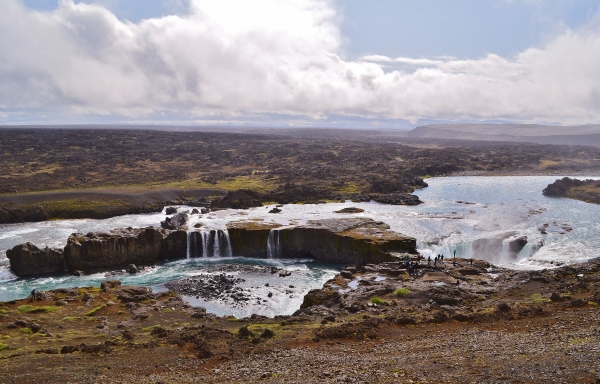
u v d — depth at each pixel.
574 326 41.25
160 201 172.62
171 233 115.19
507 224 130.00
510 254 108.25
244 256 117.50
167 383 35.28
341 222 122.88
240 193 168.75
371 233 111.44
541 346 33.84
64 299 69.75
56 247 111.88
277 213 147.00
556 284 67.75
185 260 114.38
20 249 99.12
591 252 101.44
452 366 31.67
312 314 60.59
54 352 45.69
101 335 53.06
